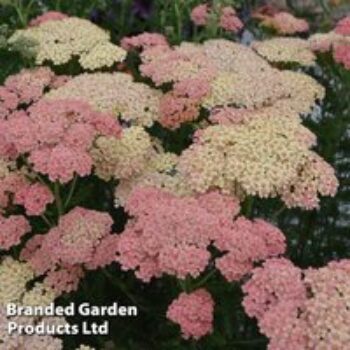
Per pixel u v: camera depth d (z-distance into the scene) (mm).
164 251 407
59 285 452
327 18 782
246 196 470
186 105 531
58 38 604
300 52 621
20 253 479
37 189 472
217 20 663
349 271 395
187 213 420
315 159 468
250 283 393
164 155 524
